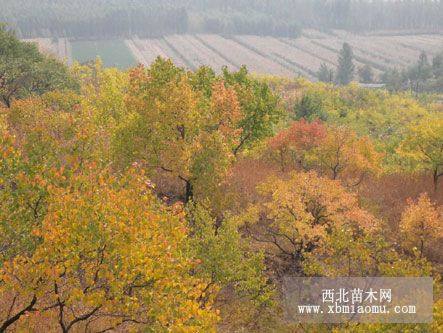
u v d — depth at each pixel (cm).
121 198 1140
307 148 3228
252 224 2498
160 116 2216
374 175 3338
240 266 1755
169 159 2197
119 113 3091
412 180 3403
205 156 2209
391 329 1362
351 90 10112
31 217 1175
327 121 6556
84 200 1100
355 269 1725
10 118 2500
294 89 9931
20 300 1401
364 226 2089
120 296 1035
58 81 4588
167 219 1320
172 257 1168
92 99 3497
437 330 1297
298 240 1988
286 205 2105
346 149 3009
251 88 3080
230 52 19788
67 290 1092
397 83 14462
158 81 2403
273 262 2247
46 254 1027
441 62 15962
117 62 16000
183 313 1056
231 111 2381
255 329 1770
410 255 2420
